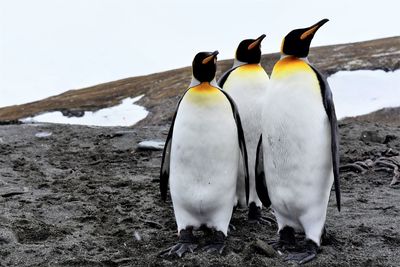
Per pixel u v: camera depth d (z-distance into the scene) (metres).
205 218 6.36
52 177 10.87
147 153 13.30
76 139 15.41
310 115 5.76
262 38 7.16
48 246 6.52
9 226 7.09
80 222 7.73
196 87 6.18
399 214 7.80
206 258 6.00
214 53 6.08
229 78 7.30
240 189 7.41
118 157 13.01
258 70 7.27
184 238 6.33
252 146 7.21
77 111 53.94
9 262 6.12
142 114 50.97
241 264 5.90
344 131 15.25
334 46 71.62
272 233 7.10
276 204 6.15
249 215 7.48
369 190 9.48
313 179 5.87
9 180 10.36
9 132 16.39
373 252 6.28
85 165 12.20
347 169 10.95
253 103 7.11
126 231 7.29
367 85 47.38
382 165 10.83
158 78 71.75
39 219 7.74
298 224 6.18
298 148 5.80
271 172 6.06
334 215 7.87
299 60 5.95
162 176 6.77
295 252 6.17
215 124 6.07
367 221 7.49
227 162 6.18
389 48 61.03
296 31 5.99
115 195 9.29
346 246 6.48
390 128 15.69
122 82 76.62
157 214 8.14
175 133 6.23
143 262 6.05
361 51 62.12
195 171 6.15
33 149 14.12
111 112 53.19
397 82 47.22
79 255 6.31
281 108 5.82
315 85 5.82
